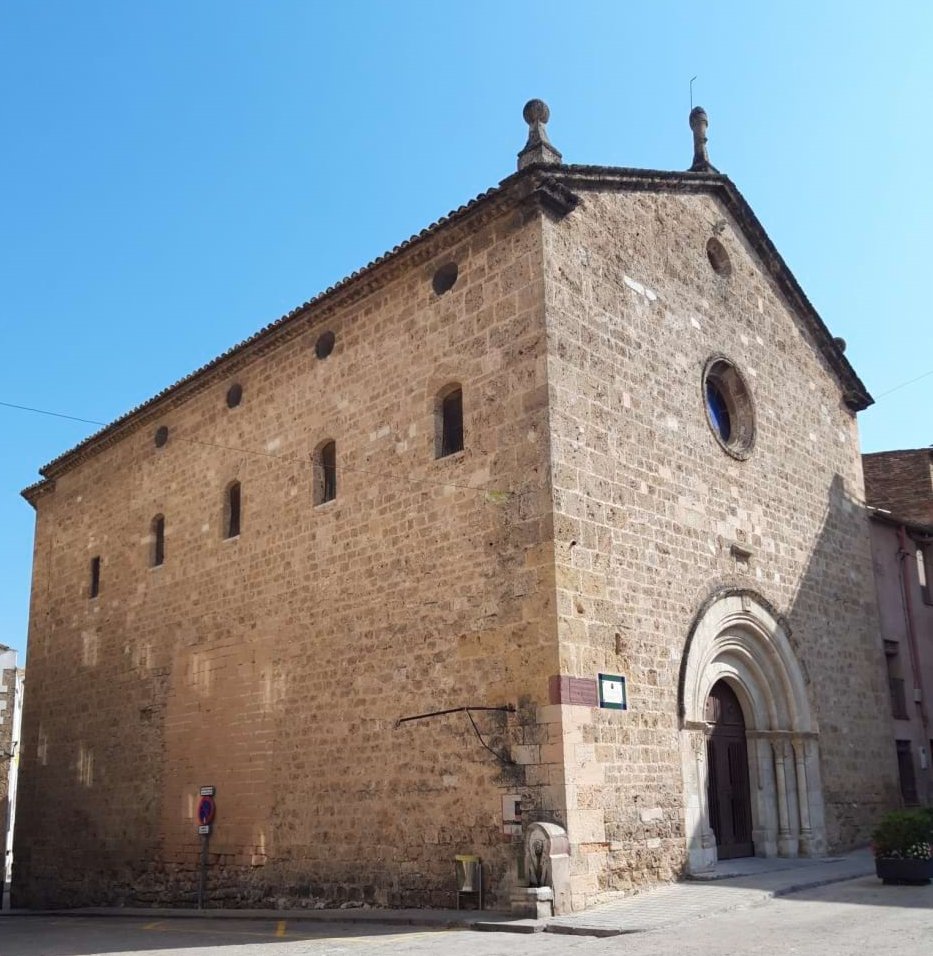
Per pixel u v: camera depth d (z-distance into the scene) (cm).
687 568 1653
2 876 3083
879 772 2084
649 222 1797
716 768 1714
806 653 1950
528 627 1396
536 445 1445
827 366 2311
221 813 1877
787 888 1398
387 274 1748
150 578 2248
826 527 2133
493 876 1363
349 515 1738
